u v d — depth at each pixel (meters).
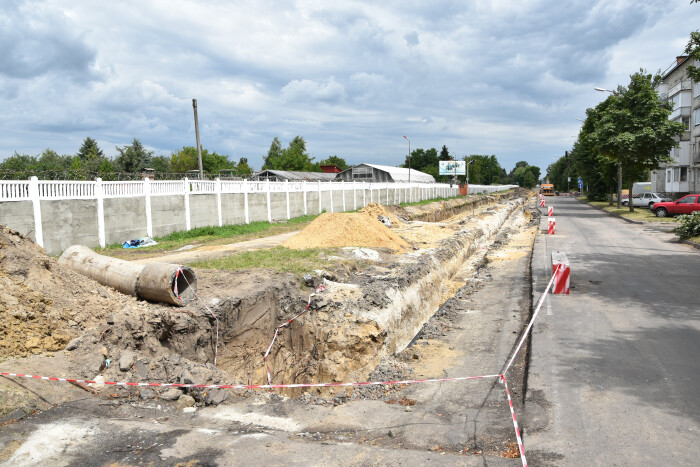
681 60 44.59
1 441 4.74
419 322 12.23
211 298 8.74
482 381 7.70
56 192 15.47
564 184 112.44
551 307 10.86
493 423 5.78
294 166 90.75
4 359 6.10
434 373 8.41
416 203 53.28
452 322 11.70
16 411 5.20
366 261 14.59
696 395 6.22
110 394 5.97
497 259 20.50
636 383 6.65
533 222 35.66
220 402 6.04
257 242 19.08
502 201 76.38
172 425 5.34
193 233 21.06
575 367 7.29
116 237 17.84
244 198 25.94
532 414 5.78
